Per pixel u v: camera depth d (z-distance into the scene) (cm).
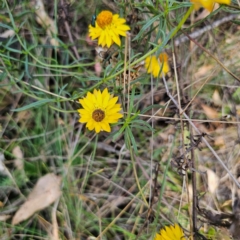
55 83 84
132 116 78
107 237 82
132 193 84
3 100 85
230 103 84
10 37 83
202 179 83
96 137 82
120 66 80
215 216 78
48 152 84
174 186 83
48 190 83
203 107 84
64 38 87
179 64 81
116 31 76
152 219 81
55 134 84
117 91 79
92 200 83
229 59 85
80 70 85
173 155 81
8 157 84
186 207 82
